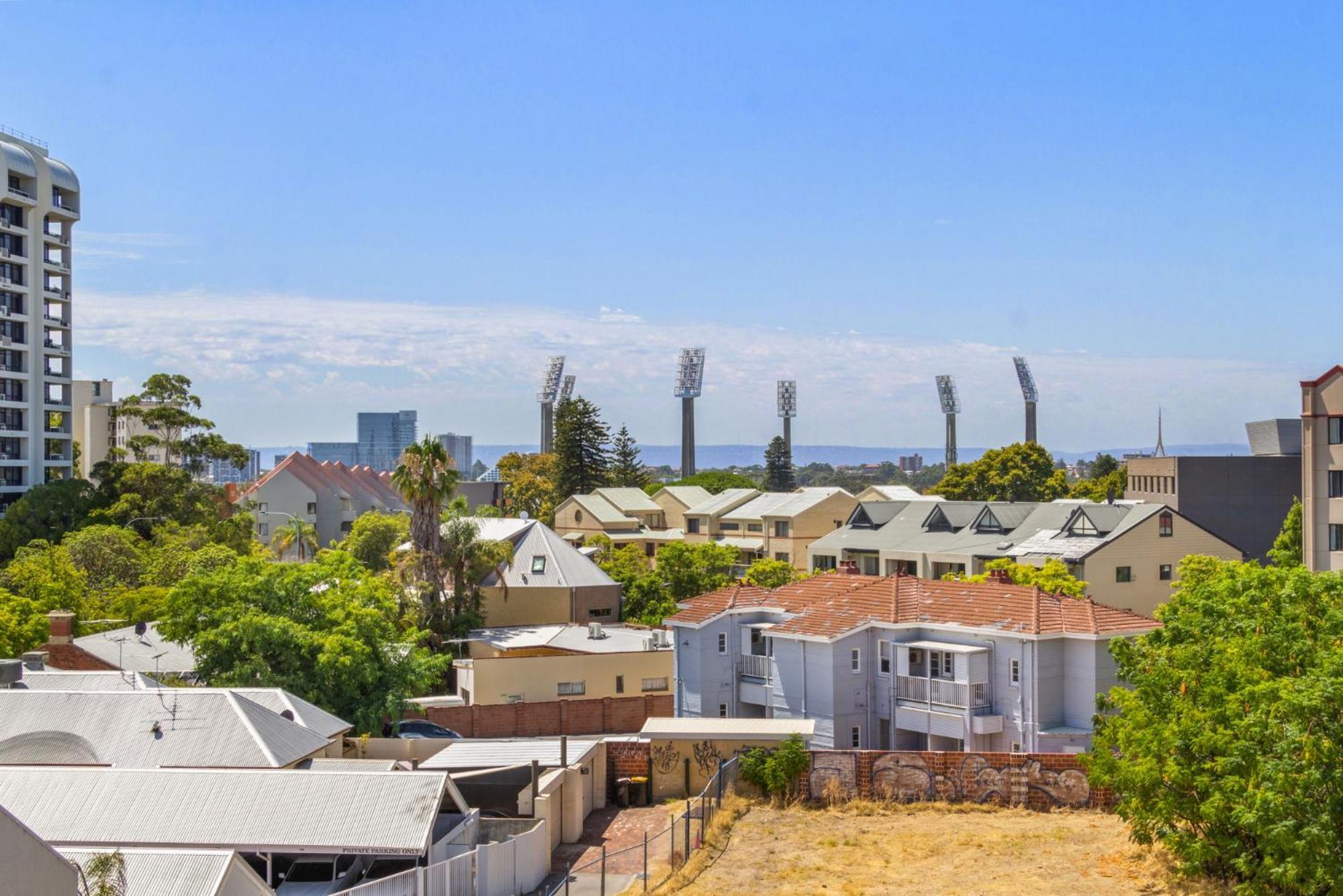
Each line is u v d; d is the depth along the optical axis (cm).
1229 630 2998
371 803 2878
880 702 4566
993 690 4294
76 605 6569
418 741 4353
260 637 4647
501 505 14800
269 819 2823
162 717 3494
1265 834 2459
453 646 6650
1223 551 7788
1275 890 2631
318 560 6025
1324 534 6531
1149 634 3300
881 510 9919
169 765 3331
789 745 3831
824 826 3525
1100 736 3234
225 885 2397
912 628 4509
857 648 4569
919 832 3444
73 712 3525
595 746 3959
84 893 1936
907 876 3070
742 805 3716
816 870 3122
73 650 5022
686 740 3991
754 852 3284
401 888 2695
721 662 4956
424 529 6944
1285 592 2900
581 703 5241
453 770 3688
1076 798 3622
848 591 4925
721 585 8194
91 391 15538
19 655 5194
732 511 11844
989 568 7038
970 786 3700
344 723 4094
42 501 9581
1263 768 2506
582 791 3747
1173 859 3059
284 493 13075
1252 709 2688
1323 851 2398
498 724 5128
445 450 7025
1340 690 2412
